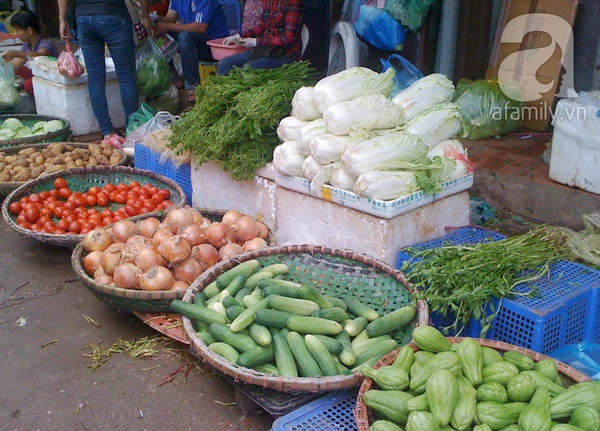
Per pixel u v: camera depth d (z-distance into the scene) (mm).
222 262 3211
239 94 3994
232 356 2586
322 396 2594
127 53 6086
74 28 8141
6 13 10438
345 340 2668
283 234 3883
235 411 2848
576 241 3273
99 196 4715
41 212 4496
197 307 2848
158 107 6922
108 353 3283
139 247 3396
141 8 6438
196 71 7012
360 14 6027
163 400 2926
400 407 2096
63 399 2939
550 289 2838
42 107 7211
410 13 5777
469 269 2842
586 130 3969
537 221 4371
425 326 2439
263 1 5988
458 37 6195
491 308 2785
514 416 2029
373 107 3312
